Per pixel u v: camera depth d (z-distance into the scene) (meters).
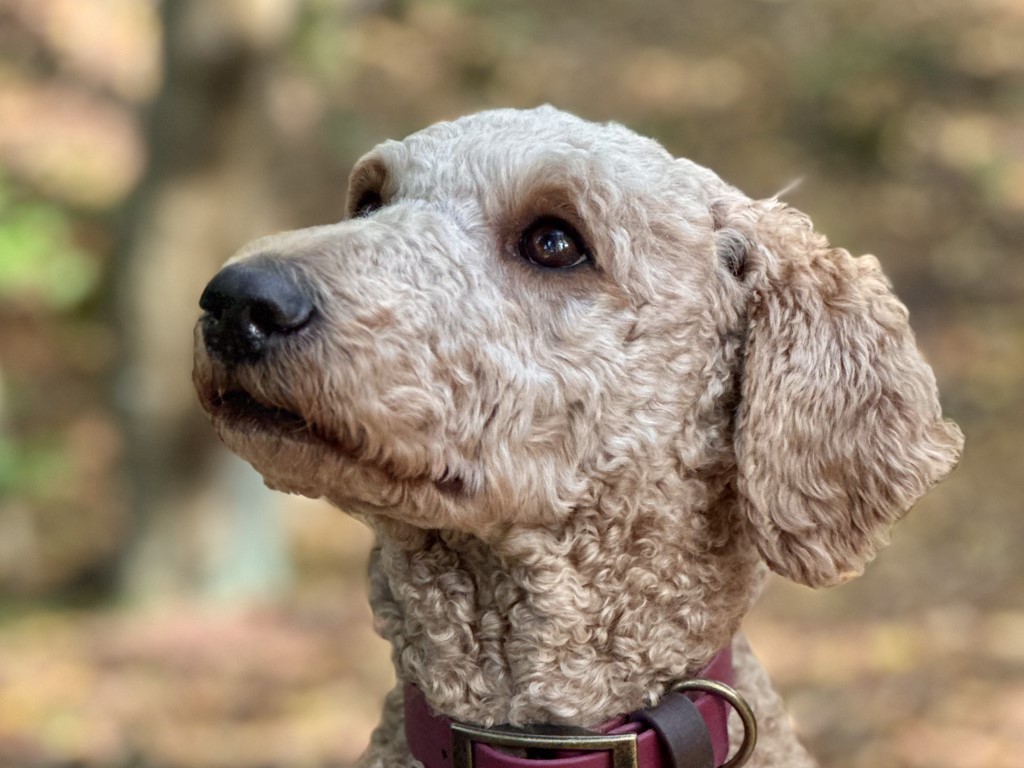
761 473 2.74
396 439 2.52
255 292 2.42
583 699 2.74
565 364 2.71
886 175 13.90
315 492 2.61
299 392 2.44
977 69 15.50
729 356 2.89
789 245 2.93
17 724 7.01
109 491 11.12
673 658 2.79
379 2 12.38
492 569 2.75
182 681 7.53
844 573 2.78
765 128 14.89
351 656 7.75
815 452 2.77
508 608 2.74
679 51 16.67
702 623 2.83
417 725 2.81
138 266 9.14
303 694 7.20
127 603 9.40
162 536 9.33
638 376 2.75
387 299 2.55
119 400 9.39
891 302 2.90
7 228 12.56
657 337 2.78
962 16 16.66
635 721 2.74
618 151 2.84
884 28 16.41
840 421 2.78
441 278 2.64
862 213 13.26
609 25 17.42
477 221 2.76
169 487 9.27
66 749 6.68
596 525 2.74
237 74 8.82
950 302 11.66
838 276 2.90
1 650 8.29
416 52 15.95
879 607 7.93
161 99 8.93
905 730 6.22
